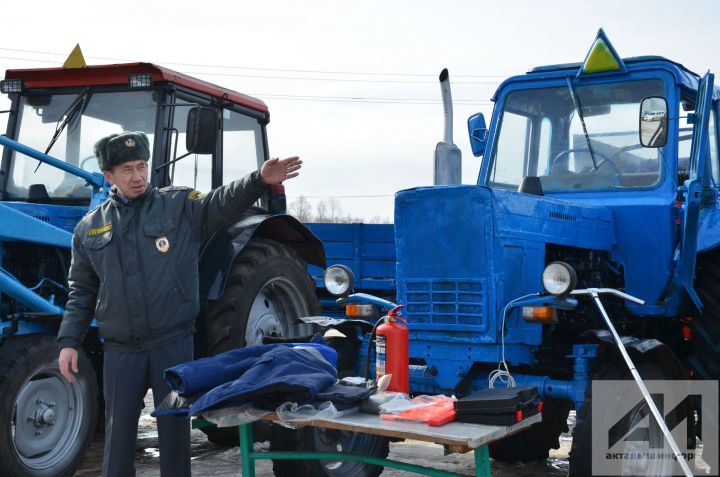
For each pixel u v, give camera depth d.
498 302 4.11
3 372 4.43
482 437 2.71
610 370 3.94
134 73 5.47
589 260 4.71
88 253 3.42
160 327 3.35
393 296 7.52
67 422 4.79
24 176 5.62
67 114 5.63
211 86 5.96
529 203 4.33
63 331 3.46
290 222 5.75
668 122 4.67
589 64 4.89
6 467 4.38
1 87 5.76
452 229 4.25
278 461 4.25
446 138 5.21
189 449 3.42
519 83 5.23
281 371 3.08
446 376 4.25
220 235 5.18
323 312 7.61
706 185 5.18
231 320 5.14
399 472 5.00
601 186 4.91
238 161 6.26
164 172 5.49
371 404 3.05
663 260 4.66
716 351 4.69
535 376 4.09
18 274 5.02
